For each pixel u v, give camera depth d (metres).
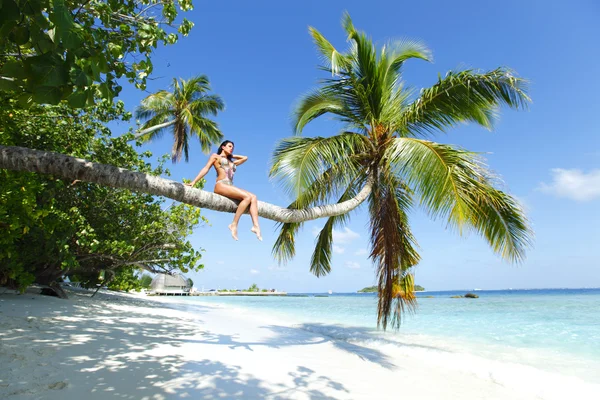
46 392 3.02
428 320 14.19
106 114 10.29
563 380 5.24
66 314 7.37
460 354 7.16
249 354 5.54
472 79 6.65
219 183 4.81
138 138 13.88
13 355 3.91
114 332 6.09
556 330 10.80
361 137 7.49
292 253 9.10
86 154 10.15
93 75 2.54
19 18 2.29
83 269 12.68
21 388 3.02
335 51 7.18
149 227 12.04
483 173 6.18
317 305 26.81
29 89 2.49
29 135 8.22
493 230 6.60
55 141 8.91
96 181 3.69
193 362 4.55
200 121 19.83
